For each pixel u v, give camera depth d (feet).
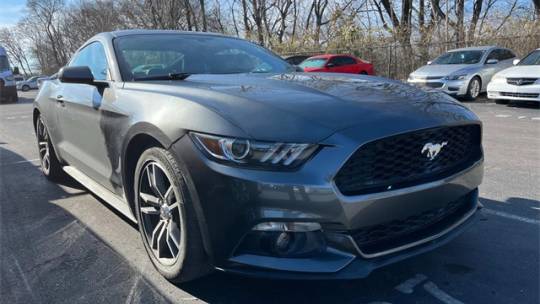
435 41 62.54
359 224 7.07
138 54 11.41
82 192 15.35
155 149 8.38
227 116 7.43
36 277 9.41
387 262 7.47
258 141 6.95
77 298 8.55
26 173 18.44
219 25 101.40
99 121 10.70
